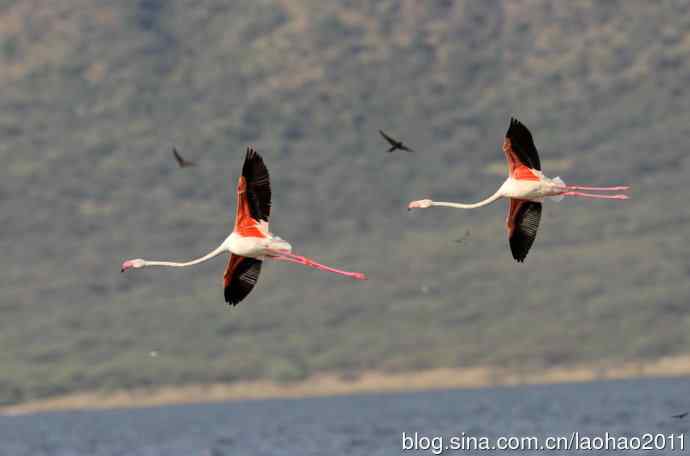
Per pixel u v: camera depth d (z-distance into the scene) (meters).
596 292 149.25
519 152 19.38
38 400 134.88
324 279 163.00
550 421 80.06
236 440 79.69
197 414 116.62
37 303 160.62
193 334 148.25
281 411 114.81
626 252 160.25
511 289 153.25
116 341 147.62
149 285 166.62
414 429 80.50
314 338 145.88
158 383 137.88
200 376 138.00
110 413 124.19
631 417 78.62
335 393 135.12
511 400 108.44
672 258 155.88
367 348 142.38
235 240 19.91
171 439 85.12
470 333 144.50
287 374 135.12
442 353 140.25
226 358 142.25
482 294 153.00
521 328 143.62
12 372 139.50
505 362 136.75
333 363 140.88
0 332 151.50
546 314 146.12
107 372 138.75
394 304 152.88
